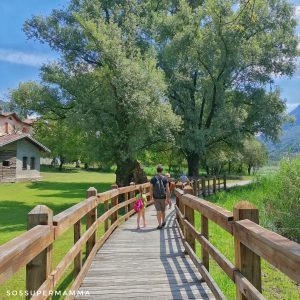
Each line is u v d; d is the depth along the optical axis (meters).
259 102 31.97
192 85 31.83
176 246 9.13
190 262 7.52
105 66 21.36
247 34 29.09
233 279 3.64
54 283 3.97
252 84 32.34
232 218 3.79
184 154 35.56
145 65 22.06
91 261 7.41
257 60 29.98
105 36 20.95
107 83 21.89
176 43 28.75
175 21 30.31
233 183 40.59
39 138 66.00
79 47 23.86
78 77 23.67
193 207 6.77
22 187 35.41
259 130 33.34
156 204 11.88
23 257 2.80
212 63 28.81
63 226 4.46
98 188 36.06
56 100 24.92
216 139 32.19
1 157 38.84
